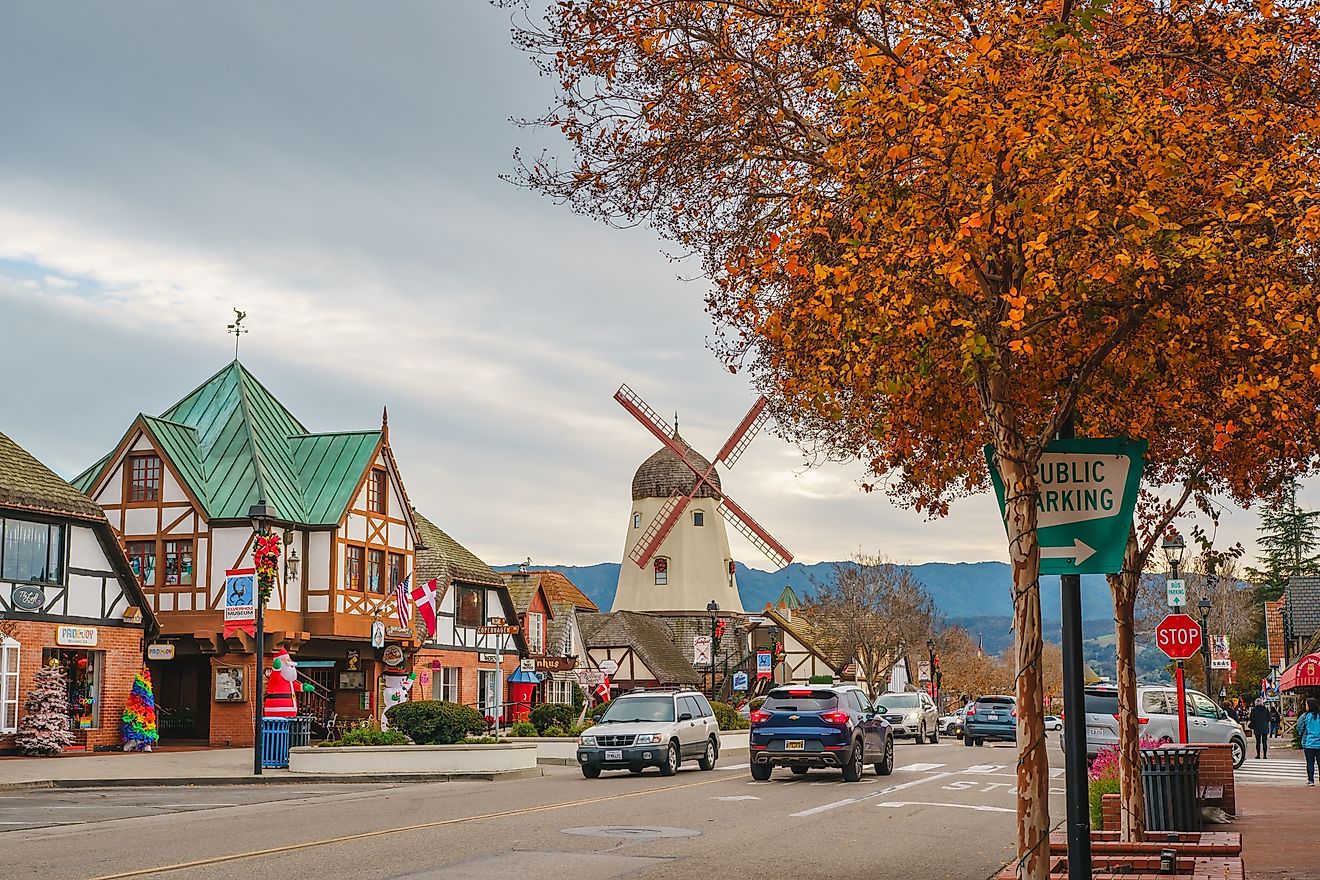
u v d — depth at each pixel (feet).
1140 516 43.32
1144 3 31.86
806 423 42.91
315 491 148.05
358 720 143.43
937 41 30.60
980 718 159.33
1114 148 27.94
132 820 63.46
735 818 64.95
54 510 118.32
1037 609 27.91
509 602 188.03
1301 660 132.16
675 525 278.46
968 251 28.25
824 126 35.32
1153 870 36.45
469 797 78.74
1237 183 29.22
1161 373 32.94
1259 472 39.78
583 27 34.78
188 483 140.87
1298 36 31.35
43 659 118.93
